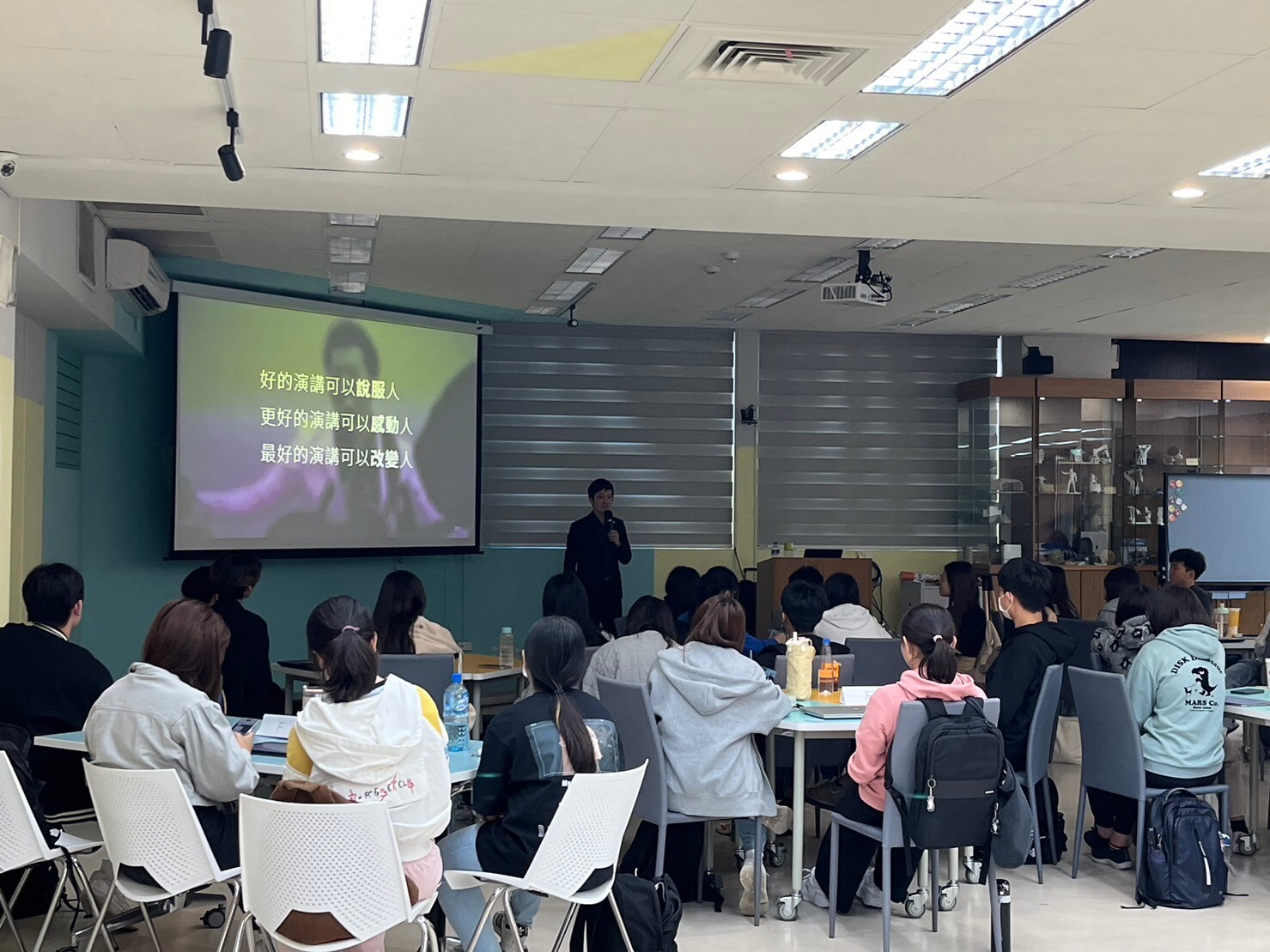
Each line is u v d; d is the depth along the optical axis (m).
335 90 4.20
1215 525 10.43
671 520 11.37
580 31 3.71
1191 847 4.99
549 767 3.54
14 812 3.59
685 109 4.39
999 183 5.35
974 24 3.74
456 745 4.34
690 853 5.00
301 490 9.31
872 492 11.73
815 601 6.33
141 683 3.68
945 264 8.50
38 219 5.83
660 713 4.73
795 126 4.57
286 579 9.57
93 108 4.34
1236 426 11.55
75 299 6.61
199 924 4.63
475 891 3.79
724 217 5.85
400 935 4.56
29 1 3.46
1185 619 5.23
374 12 3.66
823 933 4.68
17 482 7.09
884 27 3.67
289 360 9.26
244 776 3.65
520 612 11.01
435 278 9.30
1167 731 5.11
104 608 8.73
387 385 9.90
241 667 5.82
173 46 3.79
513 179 5.31
